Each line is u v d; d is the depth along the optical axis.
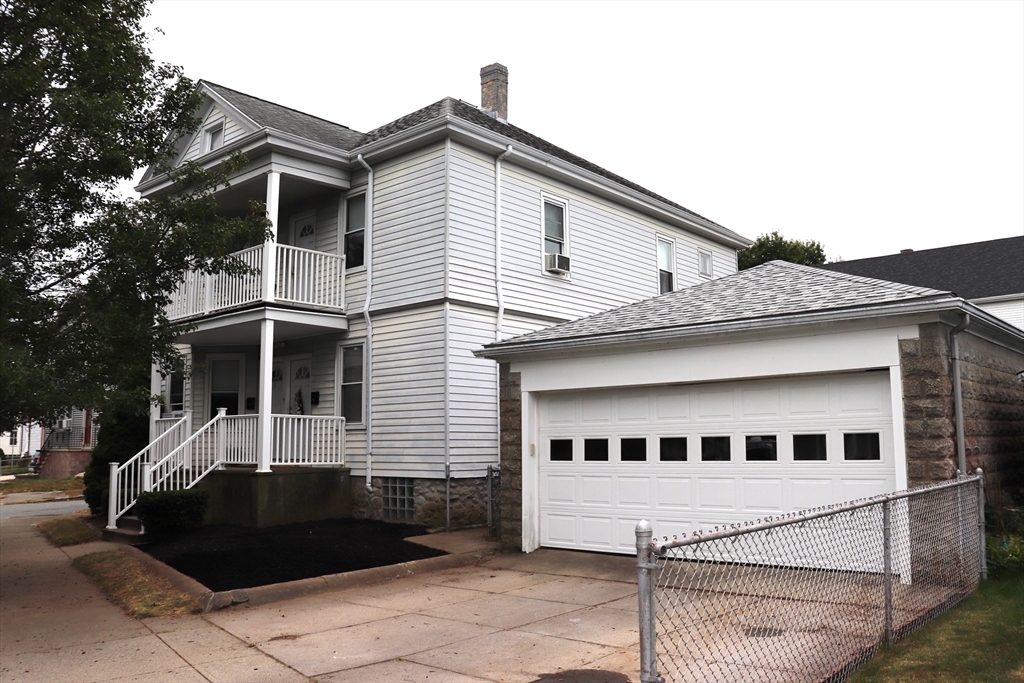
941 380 8.47
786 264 12.90
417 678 6.15
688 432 10.47
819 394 9.44
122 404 9.56
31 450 47.44
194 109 10.91
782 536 6.30
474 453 14.77
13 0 8.95
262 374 14.72
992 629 6.53
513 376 12.13
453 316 14.70
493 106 20.19
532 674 6.14
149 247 9.67
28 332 9.27
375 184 16.20
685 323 10.20
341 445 15.96
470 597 9.20
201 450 16.45
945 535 7.51
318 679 6.24
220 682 6.27
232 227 10.58
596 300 18.52
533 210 16.97
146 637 7.88
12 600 10.17
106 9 9.64
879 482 8.91
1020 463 11.60
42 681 6.49
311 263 16.05
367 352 15.85
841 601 5.74
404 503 14.91
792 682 5.13
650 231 20.69
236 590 9.27
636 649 6.75
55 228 9.66
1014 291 22.84
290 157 15.55
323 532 13.22
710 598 4.89
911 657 5.86
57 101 8.80
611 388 11.17
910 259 27.33
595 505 11.32
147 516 13.16
